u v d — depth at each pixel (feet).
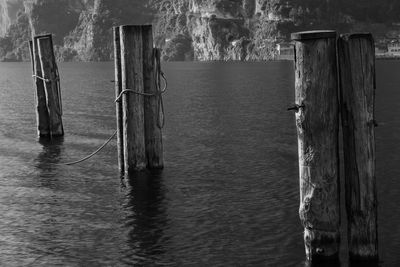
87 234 61.98
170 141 120.67
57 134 123.65
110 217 67.62
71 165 96.84
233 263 53.26
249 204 71.92
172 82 367.04
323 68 45.03
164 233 61.72
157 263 53.78
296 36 45.24
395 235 59.00
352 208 48.06
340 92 46.21
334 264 48.85
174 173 88.12
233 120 155.63
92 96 258.98
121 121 82.07
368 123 45.42
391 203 70.54
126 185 81.20
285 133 130.00
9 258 55.93
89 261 54.70
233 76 440.86
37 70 118.73
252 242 58.49
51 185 83.35
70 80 432.66
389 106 178.29
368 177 46.68
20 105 216.13
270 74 460.14
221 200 73.82
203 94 256.11
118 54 78.95
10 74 601.62
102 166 95.30
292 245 57.26
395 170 88.33
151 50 78.74
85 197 76.38
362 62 44.52
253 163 96.84
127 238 60.39
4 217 68.59
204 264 53.21
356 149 46.09
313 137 46.01
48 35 114.93
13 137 129.08
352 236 48.85
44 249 58.03
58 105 121.70
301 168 47.50
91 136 128.98
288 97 229.04
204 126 144.25
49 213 69.77
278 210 69.15
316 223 48.24
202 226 63.72
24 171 92.94
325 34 44.73
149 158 84.48
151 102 81.15
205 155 104.22
